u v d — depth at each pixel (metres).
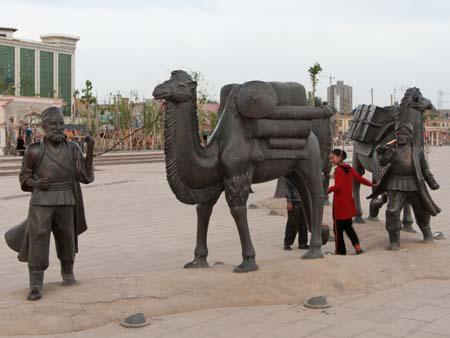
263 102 6.18
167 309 5.41
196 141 6.18
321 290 6.09
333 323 5.23
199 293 5.70
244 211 6.33
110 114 47.25
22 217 12.77
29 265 5.42
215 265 6.94
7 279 7.13
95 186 20.08
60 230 5.73
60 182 5.60
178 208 14.25
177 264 8.00
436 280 6.84
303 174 6.86
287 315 5.44
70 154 5.71
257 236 10.16
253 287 5.91
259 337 4.84
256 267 6.28
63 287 5.75
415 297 6.10
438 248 7.95
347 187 8.04
